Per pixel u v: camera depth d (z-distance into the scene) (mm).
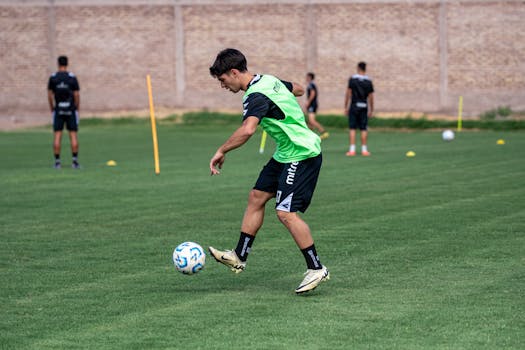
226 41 108312
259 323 17219
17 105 111062
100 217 32531
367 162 55000
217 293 20156
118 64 110000
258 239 27734
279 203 20031
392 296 19562
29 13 110250
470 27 102438
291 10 106750
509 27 101562
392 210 33656
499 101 102375
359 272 22375
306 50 106938
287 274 22375
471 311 18016
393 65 104500
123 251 25734
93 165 54781
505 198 36875
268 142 76188
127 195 39094
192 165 54125
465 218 31453
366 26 104875
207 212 33656
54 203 36594
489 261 23625
